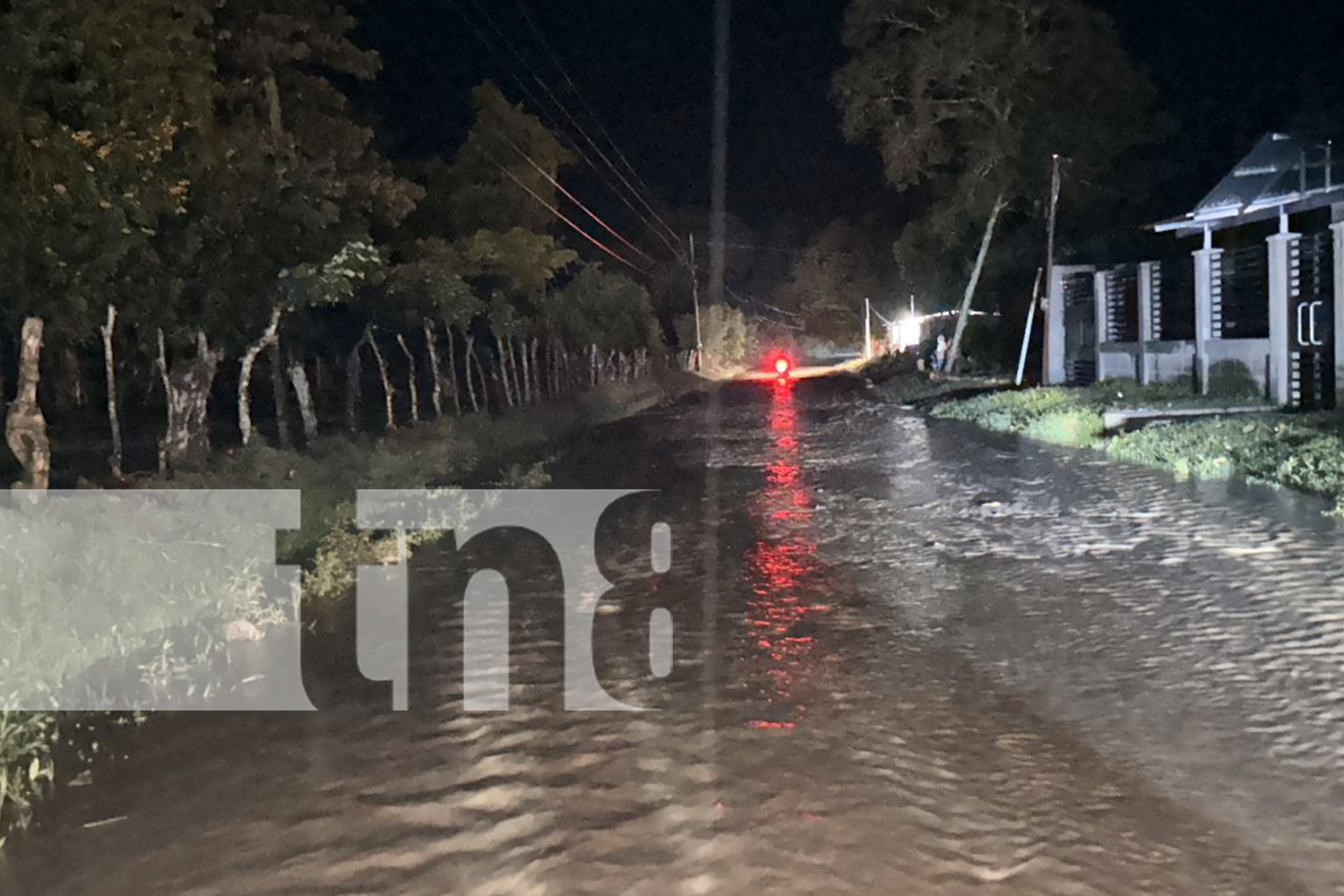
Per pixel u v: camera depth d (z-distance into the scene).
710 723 6.75
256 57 17.92
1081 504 13.67
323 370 27.52
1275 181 20.38
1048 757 6.09
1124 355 28.48
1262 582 9.48
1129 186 36.53
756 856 5.06
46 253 10.27
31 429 11.37
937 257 45.25
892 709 6.89
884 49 38.28
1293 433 15.84
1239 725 6.45
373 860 5.13
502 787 5.90
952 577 10.29
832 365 87.12
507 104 35.03
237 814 5.65
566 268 46.38
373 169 20.45
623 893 4.77
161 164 11.70
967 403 29.25
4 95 9.72
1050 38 35.94
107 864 5.18
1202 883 4.77
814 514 14.15
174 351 15.25
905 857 5.02
